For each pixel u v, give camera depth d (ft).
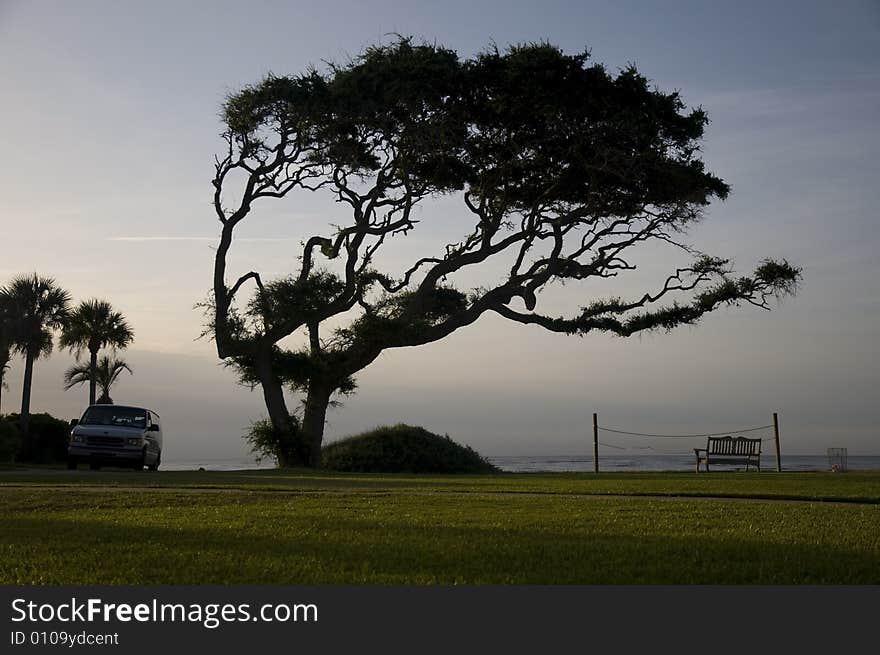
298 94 115.03
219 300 118.52
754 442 115.85
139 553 27.99
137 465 93.76
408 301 125.90
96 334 194.59
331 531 33.50
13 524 36.40
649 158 118.21
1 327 170.40
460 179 123.95
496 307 128.36
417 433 131.13
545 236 126.93
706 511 42.29
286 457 119.85
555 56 111.55
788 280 125.08
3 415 166.81
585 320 128.77
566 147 118.01
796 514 40.78
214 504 47.03
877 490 57.26
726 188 125.29
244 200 119.65
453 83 115.34
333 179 123.03
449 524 35.99
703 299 127.03
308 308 119.14
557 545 29.30
